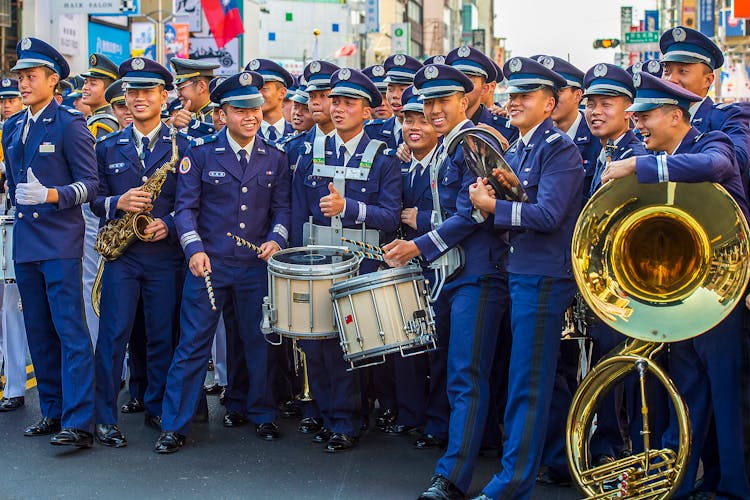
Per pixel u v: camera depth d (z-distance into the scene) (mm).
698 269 4594
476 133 5242
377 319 5473
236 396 6738
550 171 5027
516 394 5016
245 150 6359
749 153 5211
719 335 4867
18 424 6684
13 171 6305
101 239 6328
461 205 5371
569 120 6469
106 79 8320
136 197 6199
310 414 6621
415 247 5414
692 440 4918
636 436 5492
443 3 89500
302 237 6434
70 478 5664
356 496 5414
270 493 5453
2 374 7617
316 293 5723
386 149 6328
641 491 4719
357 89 6195
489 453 6043
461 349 5305
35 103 6242
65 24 21656
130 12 19031
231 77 6234
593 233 4680
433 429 6234
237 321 6465
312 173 6352
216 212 6316
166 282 6484
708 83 5848
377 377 6656
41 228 6188
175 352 6336
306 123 7590
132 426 6699
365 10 56188
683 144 4898
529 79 5133
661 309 4602
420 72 5695
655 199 4645
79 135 6172
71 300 6199
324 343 6090
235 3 19594
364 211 6129
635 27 61250
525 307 5043
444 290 5570
